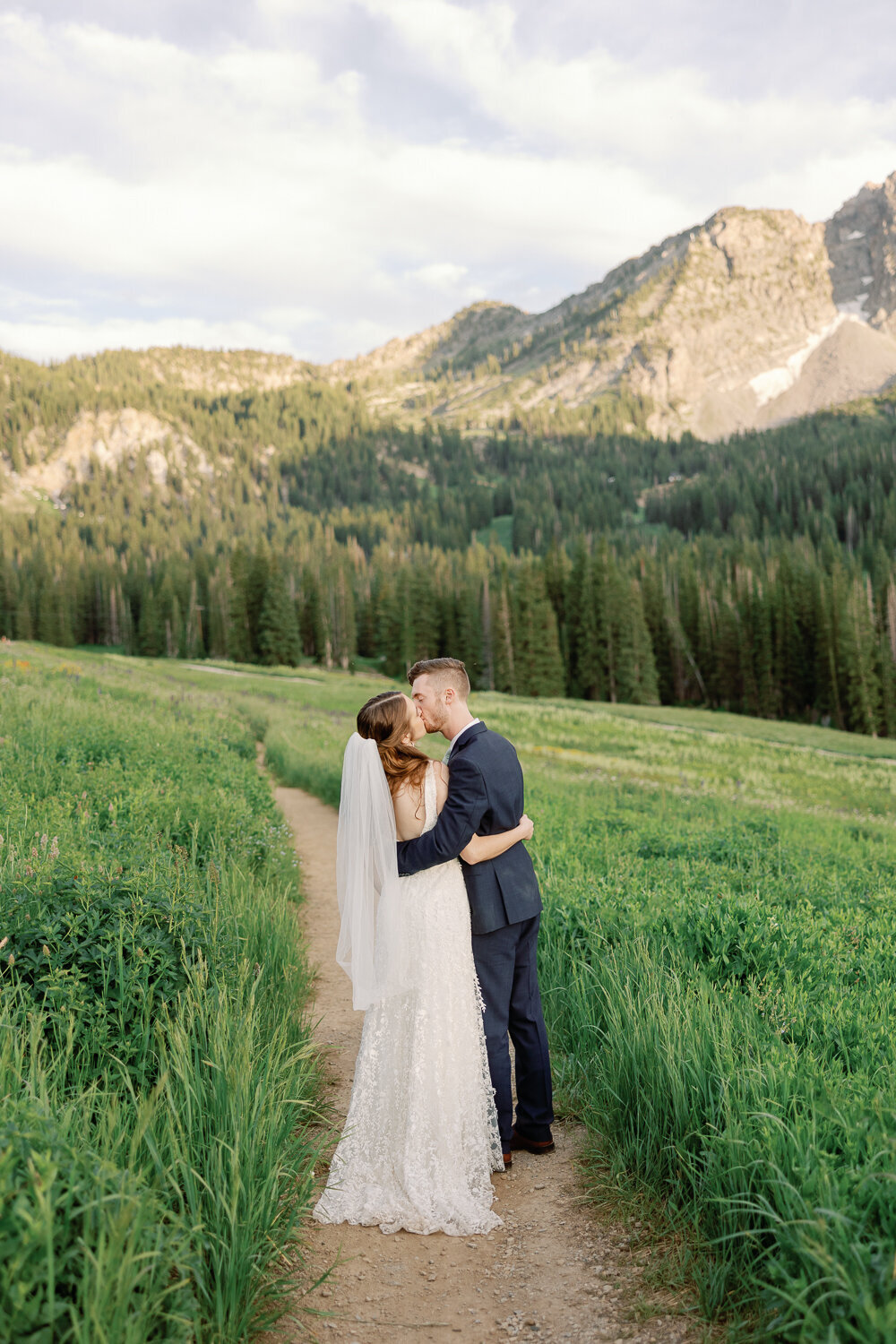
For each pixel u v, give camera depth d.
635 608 75.81
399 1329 2.44
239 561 92.81
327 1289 2.63
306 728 23.86
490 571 135.25
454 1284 2.67
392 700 3.46
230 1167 2.49
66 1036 2.99
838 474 187.50
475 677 88.75
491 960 3.47
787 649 77.81
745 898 5.48
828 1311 2.02
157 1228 2.11
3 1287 1.71
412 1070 3.19
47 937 3.39
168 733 11.93
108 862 4.20
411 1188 3.05
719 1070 3.06
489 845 3.42
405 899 3.34
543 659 76.44
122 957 3.46
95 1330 1.72
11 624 114.06
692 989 3.88
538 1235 2.95
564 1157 3.54
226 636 102.88
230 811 7.39
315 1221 3.04
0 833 4.55
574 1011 4.33
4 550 146.12
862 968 4.50
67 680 19.42
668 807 14.89
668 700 84.25
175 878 4.42
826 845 11.38
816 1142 2.53
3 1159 1.89
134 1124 2.69
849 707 72.38
